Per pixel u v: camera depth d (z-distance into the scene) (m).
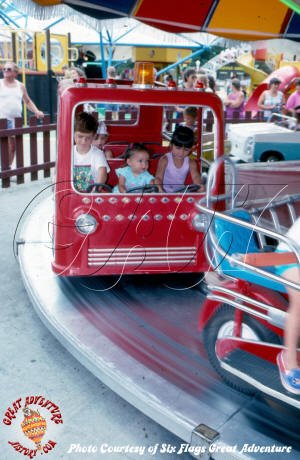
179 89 3.46
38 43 13.16
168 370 2.82
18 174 7.01
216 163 2.63
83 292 3.70
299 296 2.18
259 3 5.50
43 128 7.25
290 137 7.51
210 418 2.45
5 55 13.98
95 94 3.24
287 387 2.27
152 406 2.52
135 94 3.30
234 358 2.59
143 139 5.02
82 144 3.43
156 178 3.66
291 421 2.48
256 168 5.48
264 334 2.51
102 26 5.44
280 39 6.16
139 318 3.40
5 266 4.42
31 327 3.52
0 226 5.31
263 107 9.81
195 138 4.34
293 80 11.98
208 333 2.77
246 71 17.05
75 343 3.02
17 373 3.01
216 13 5.67
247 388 2.64
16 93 7.16
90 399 2.83
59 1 4.86
